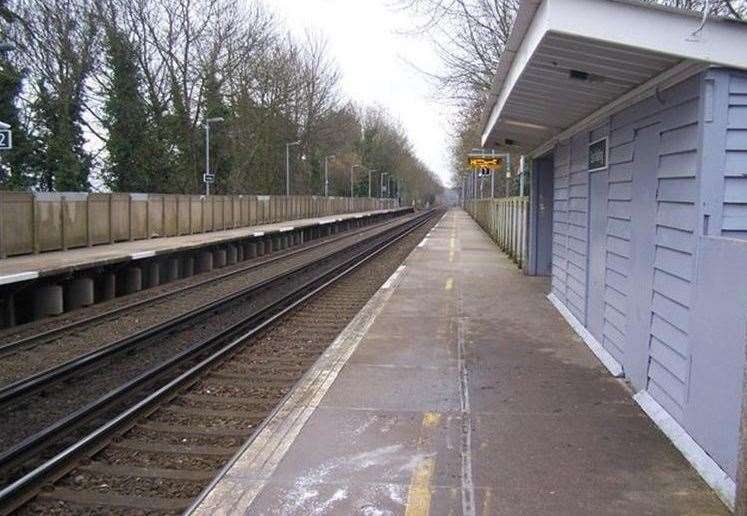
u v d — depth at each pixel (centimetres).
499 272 1781
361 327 1008
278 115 6341
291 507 422
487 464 485
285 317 1273
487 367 765
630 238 684
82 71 4469
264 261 2792
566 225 1098
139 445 602
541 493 438
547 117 989
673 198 560
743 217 508
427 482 455
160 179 4934
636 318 661
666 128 582
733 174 507
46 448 605
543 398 643
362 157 10900
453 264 2016
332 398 646
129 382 777
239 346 999
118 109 4672
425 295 1341
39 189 4334
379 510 416
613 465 482
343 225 5797
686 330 522
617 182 744
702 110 507
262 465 487
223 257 2659
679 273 539
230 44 5359
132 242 2356
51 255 1775
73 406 764
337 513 414
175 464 566
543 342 895
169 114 5159
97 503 487
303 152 7094
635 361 664
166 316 1380
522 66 685
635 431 551
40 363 970
